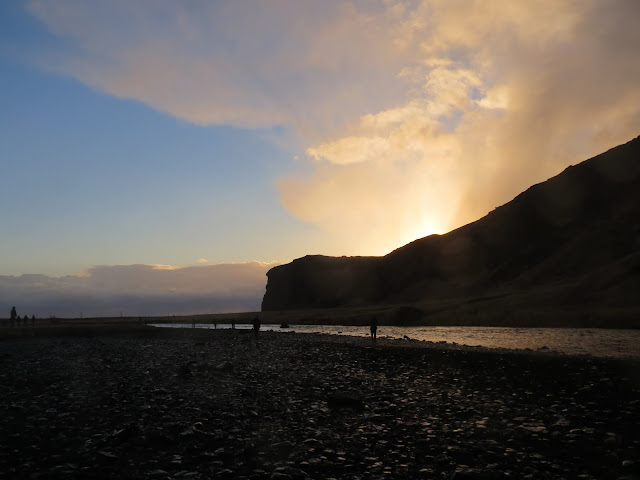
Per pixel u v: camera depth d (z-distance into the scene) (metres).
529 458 10.66
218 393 19.31
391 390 19.36
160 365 29.81
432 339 52.28
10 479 9.77
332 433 13.09
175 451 11.71
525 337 51.12
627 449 10.98
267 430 13.53
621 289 88.12
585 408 15.11
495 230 175.62
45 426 14.19
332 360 31.09
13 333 67.25
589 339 45.16
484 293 138.38
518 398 17.06
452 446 11.65
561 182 169.00
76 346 49.16
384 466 10.41
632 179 148.75
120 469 10.45
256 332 52.94
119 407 16.80
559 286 107.88
